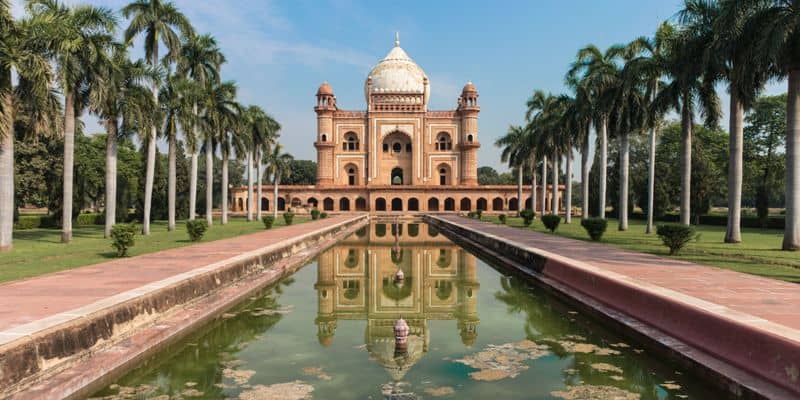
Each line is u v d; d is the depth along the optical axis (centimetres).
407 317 712
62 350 437
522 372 475
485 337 600
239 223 2627
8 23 1128
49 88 1291
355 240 1941
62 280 726
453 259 1366
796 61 1127
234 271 886
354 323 677
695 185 2691
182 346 567
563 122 2267
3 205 1155
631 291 623
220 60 2220
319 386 439
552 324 664
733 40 1160
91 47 1321
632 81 1691
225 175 2467
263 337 603
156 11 1814
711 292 624
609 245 1273
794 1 1064
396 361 509
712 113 1498
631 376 466
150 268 855
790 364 376
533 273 1017
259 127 2875
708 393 427
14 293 625
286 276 1072
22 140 1731
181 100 1884
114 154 1560
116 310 521
